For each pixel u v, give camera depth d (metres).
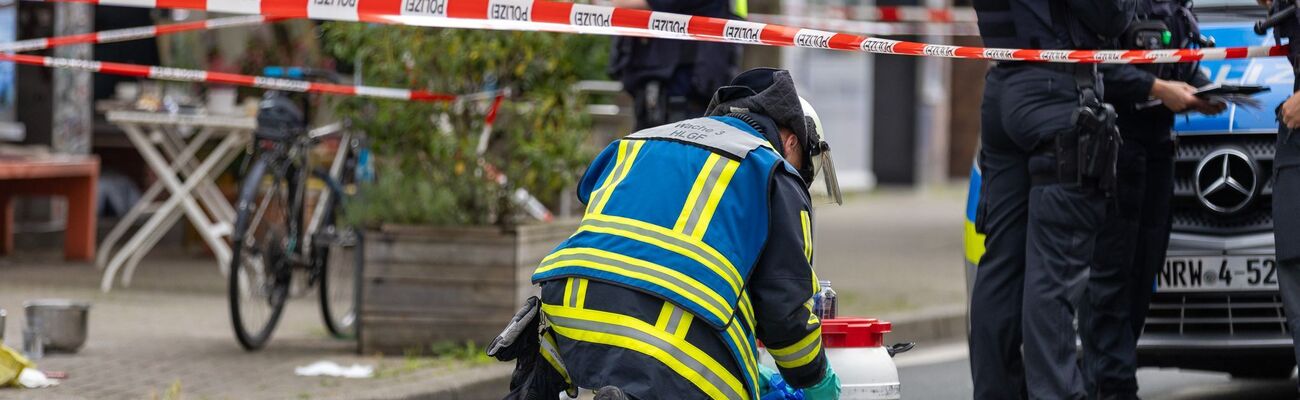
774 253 6.25
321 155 16.61
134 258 16.58
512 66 12.58
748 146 6.34
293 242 12.85
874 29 30.25
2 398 10.10
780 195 6.27
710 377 6.12
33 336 11.92
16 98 20.30
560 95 12.83
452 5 8.59
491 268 12.04
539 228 12.41
